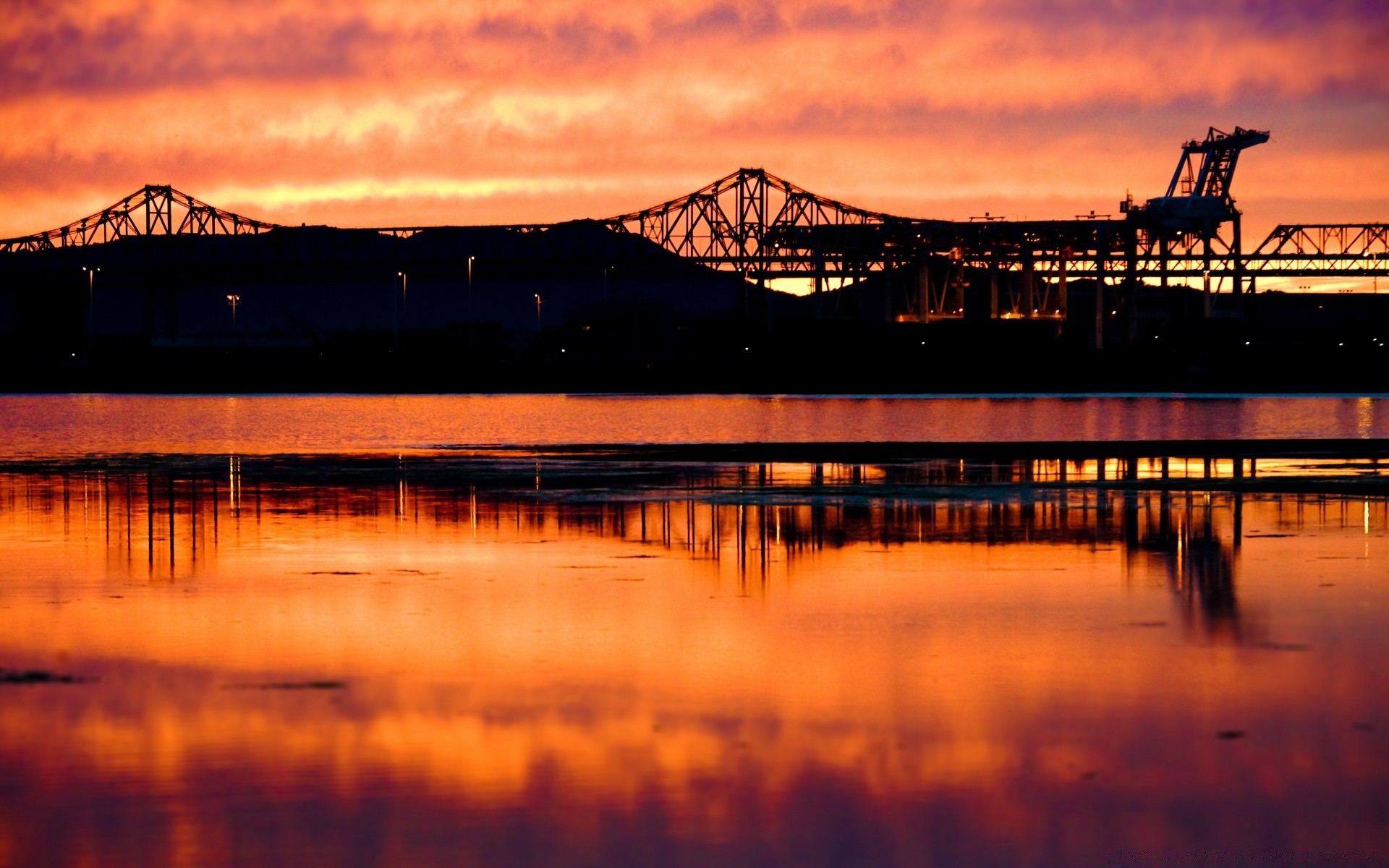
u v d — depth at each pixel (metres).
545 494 152.00
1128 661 66.88
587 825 46.41
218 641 71.50
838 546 107.31
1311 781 50.47
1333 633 72.94
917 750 53.66
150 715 57.75
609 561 100.06
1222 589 86.56
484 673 64.69
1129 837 45.91
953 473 179.88
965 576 92.38
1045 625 75.38
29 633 73.44
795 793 49.19
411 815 47.16
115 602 82.81
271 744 54.09
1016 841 45.53
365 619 77.31
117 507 139.75
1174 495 147.38
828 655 68.44
